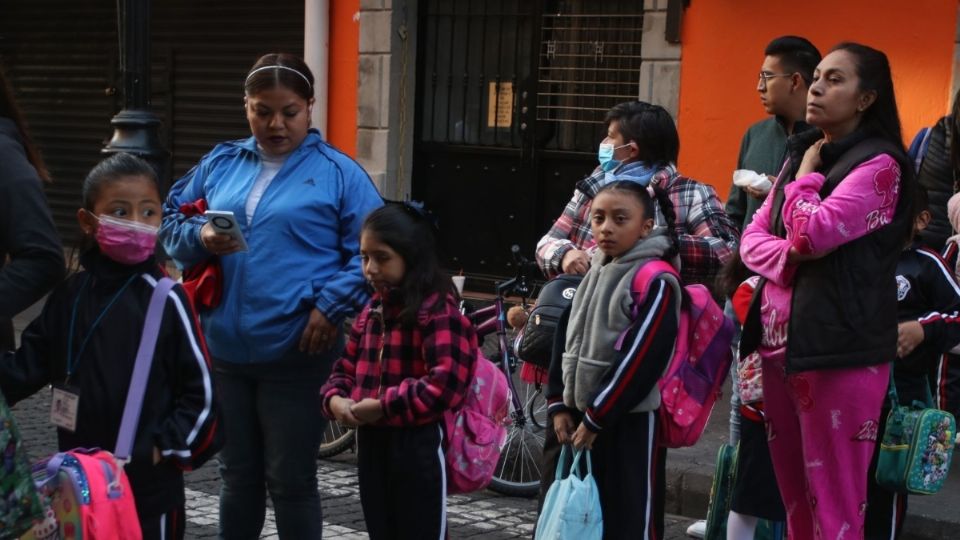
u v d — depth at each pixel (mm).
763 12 8523
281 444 4398
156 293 3465
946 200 5855
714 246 4785
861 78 3875
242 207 4434
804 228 3723
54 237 3621
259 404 4434
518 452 6363
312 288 4359
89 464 3205
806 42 5504
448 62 10258
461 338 3998
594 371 4094
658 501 4223
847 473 3896
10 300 3518
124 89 7801
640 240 4125
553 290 4711
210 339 4418
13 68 12500
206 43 11445
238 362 4391
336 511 5906
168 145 11719
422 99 10406
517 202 10102
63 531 3152
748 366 4410
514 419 6387
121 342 3436
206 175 4617
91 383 3428
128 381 3420
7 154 3609
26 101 12453
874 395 3873
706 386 4168
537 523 4156
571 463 4258
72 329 3475
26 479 2736
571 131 9828
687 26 8820
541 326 4629
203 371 3467
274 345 4328
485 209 10266
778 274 3914
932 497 5648
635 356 3988
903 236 3924
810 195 3803
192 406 3453
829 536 3895
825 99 3895
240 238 4180
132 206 3424
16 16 12453
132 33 7746
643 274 4051
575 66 9711
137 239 3424
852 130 3934
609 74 9555
